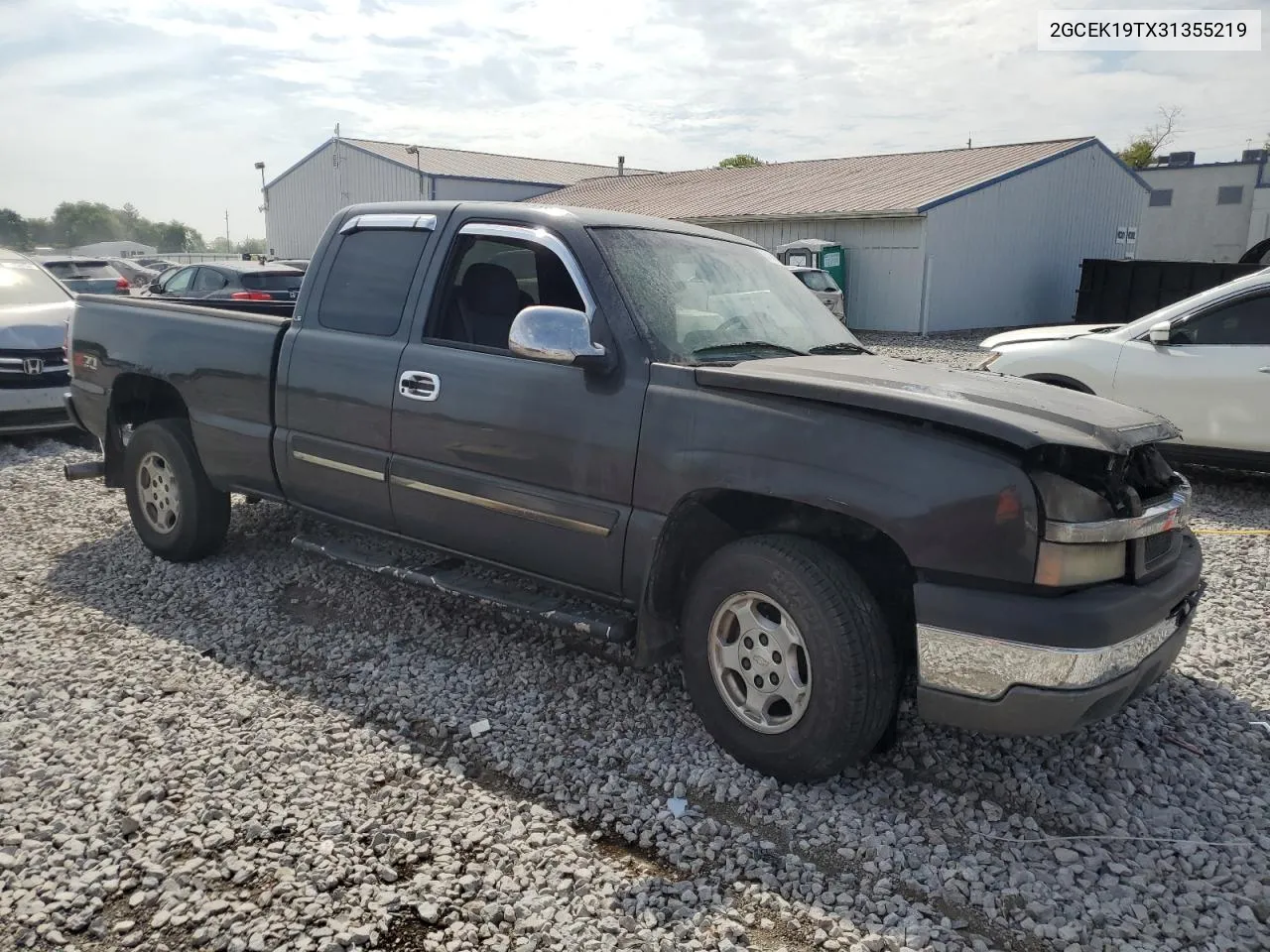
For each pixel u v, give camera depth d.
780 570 3.29
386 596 5.23
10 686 4.07
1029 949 2.68
